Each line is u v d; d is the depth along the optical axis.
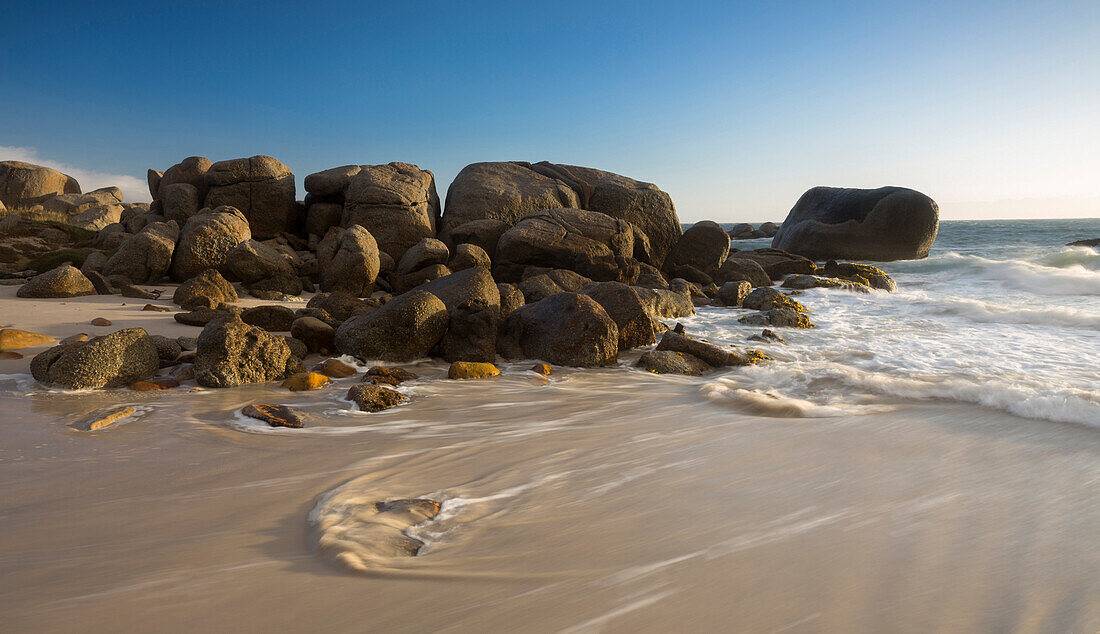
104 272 13.97
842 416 5.42
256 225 19.44
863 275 20.08
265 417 5.45
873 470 3.96
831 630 2.15
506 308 9.91
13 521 3.33
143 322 9.70
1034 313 11.84
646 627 2.18
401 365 8.13
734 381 7.29
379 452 4.59
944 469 3.96
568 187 21.39
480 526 3.19
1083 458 4.14
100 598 2.47
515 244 17.12
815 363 8.17
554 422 5.47
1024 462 4.08
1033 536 2.91
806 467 4.05
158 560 2.83
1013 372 7.33
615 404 6.14
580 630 2.17
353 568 2.67
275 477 4.05
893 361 8.16
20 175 32.31
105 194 31.62
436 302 8.34
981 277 21.16
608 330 8.36
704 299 16.11
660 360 8.06
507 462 4.31
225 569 2.72
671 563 2.69
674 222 21.28
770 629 2.16
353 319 8.48
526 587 2.49
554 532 3.08
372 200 18.53
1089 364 7.75
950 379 7.02
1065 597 2.35
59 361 6.32
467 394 6.62
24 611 2.37
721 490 3.65
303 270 15.87
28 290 11.96
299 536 3.12
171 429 5.19
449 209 20.42
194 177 20.48
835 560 2.70
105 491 3.80
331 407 6.01
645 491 3.66
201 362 6.86
